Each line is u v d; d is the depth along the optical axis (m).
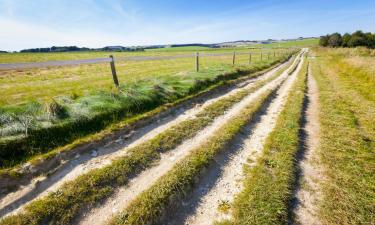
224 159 5.22
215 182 4.41
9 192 3.82
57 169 4.48
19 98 8.55
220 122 7.36
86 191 3.85
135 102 7.66
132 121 6.69
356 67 18.47
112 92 7.77
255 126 7.27
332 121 7.52
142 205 3.60
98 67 24.22
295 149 5.51
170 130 6.34
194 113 8.11
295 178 4.47
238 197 3.94
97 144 5.47
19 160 4.51
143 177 4.45
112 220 3.34
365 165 4.90
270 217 3.45
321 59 34.50
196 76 12.23
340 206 3.75
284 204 3.73
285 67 24.95
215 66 17.17
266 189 4.04
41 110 5.93
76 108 6.36
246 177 4.55
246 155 5.44
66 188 3.86
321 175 4.62
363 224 3.39
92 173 4.25
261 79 16.08
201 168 4.65
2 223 3.16
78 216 3.47
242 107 8.96
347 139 6.13
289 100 9.98
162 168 4.75
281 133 6.40
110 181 4.20
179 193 3.96
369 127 7.10
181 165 4.61
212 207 3.78
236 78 14.91
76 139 5.49
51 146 5.09
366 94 11.31
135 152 5.11
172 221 3.51
